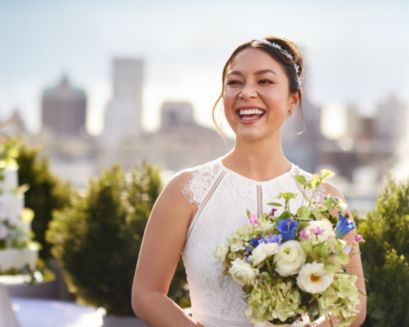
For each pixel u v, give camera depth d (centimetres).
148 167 535
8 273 469
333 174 250
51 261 689
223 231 259
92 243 502
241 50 265
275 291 230
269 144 268
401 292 305
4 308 494
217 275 255
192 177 265
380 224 333
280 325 241
